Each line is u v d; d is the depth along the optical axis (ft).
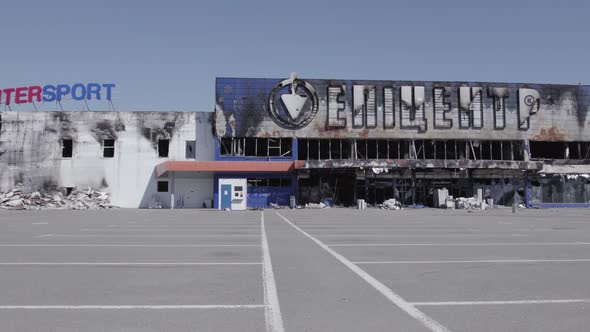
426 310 18.19
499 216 98.58
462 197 157.69
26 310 18.17
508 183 160.76
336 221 77.10
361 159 151.43
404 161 145.18
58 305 18.93
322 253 34.35
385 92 158.92
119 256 32.76
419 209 143.33
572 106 164.76
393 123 157.99
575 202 164.45
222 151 159.33
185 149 159.94
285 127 156.46
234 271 26.61
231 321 16.65
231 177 155.63
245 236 48.11
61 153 159.22
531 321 16.69
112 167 159.12
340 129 156.76
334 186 155.84
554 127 163.22
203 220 80.07
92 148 159.53
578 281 23.84
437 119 159.12
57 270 26.86
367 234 50.85
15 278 24.48
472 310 18.19
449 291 21.50
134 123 160.66
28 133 159.53
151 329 15.72
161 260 30.76
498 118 161.27
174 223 71.36
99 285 22.77
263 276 25.09
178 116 160.76
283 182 156.56
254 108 156.15
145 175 159.43
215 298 20.12
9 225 66.95
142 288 22.11
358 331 15.52
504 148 167.63
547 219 85.97
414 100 158.81
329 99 157.38
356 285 22.80
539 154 176.96
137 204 158.40
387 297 20.30
